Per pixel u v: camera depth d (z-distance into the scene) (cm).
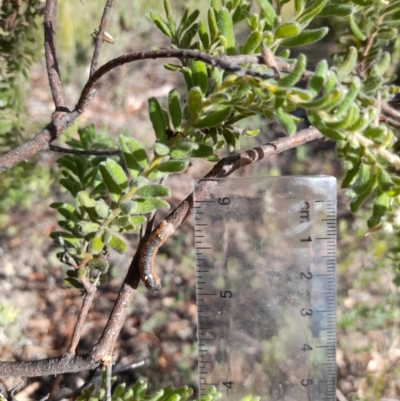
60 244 8
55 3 9
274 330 11
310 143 32
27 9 13
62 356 7
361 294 24
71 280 8
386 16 9
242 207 10
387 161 6
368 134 6
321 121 6
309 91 5
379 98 7
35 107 30
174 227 8
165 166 7
